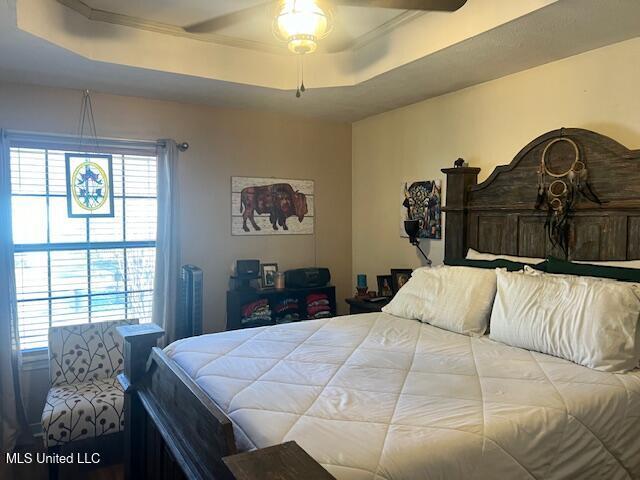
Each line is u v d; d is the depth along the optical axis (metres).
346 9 2.60
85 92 3.30
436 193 3.55
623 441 1.68
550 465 1.49
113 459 2.91
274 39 3.07
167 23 2.82
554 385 1.74
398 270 3.65
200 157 3.75
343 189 4.44
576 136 2.55
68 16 2.54
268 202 4.07
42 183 3.23
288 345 2.29
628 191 2.33
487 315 2.49
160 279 3.52
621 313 1.93
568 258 2.59
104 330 3.09
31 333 3.24
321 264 4.36
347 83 3.25
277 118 4.09
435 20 2.59
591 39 2.40
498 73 2.96
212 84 3.19
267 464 0.97
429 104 3.60
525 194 2.82
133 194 3.54
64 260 3.33
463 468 1.31
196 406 1.61
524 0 2.13
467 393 1.67
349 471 1.20
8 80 3.04
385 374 1.87
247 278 3.80
